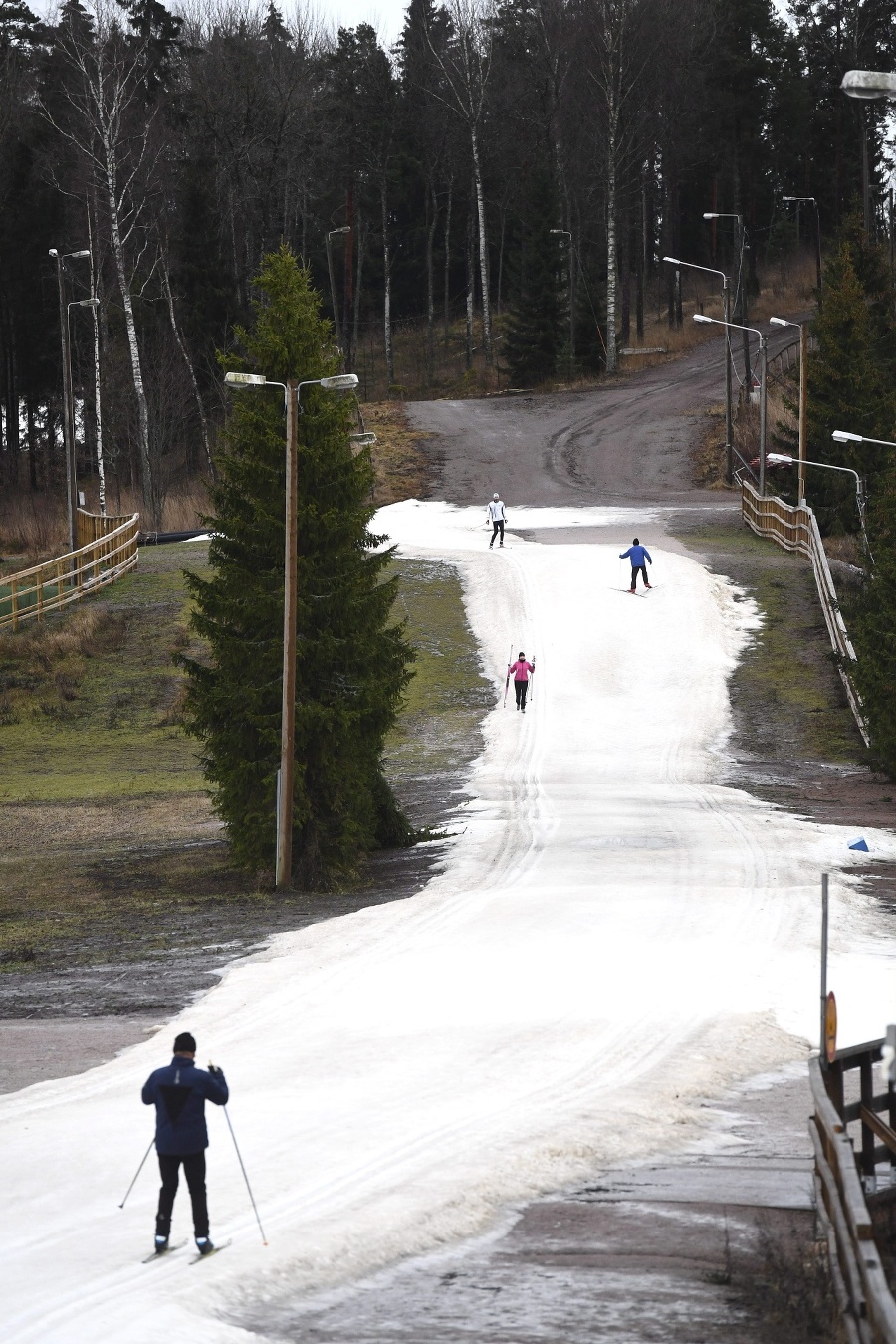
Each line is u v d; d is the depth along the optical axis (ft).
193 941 172.76
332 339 221.87
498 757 312.71
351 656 220.02
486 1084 106.93
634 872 199.11
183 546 501.97
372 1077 109.60
